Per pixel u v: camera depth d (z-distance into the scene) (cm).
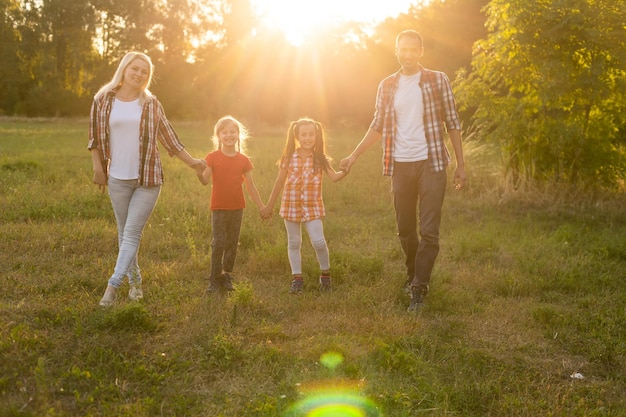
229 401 325
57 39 5569
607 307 494
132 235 451
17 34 5262
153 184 447
